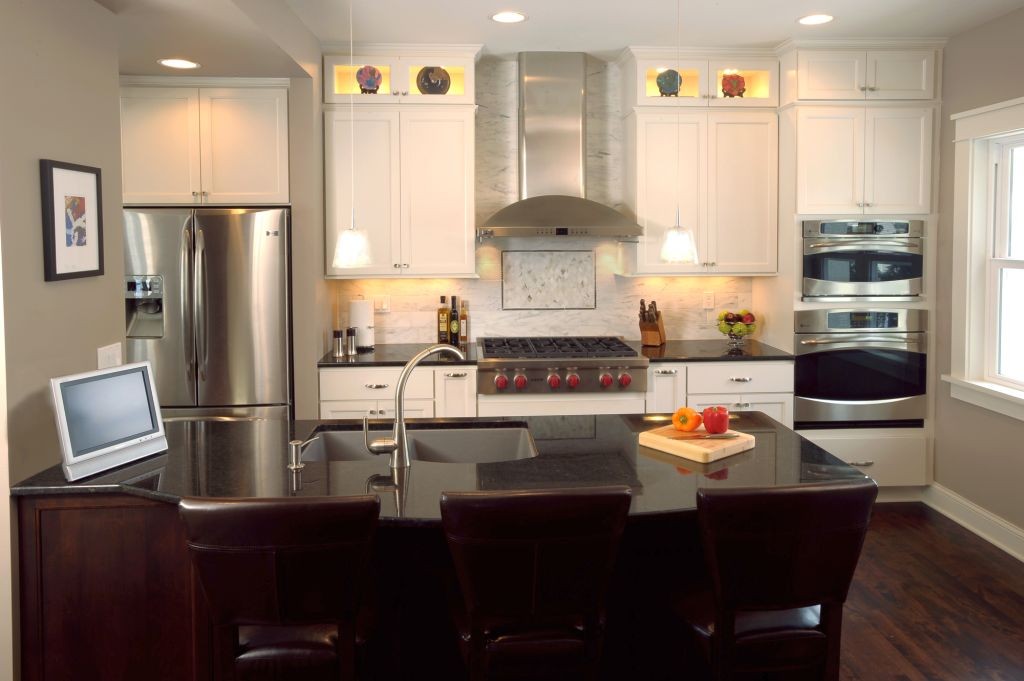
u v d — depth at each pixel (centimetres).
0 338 257
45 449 282
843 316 518
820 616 231
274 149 486
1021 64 438
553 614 214
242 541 204
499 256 570
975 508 486
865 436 525
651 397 512
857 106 507
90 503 251
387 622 261
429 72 516
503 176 562
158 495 244
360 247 396
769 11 444
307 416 496
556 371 499
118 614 254
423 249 522
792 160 514
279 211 479
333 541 205
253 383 483
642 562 269
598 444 303
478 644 217
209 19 352
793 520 211
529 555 208
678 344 569
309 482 255
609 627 270
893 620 377
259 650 220
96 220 314
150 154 485
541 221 513
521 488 251
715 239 534
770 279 551
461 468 273
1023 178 463
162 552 252
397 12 438
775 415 520
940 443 521
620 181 568
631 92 532
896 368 522
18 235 265
